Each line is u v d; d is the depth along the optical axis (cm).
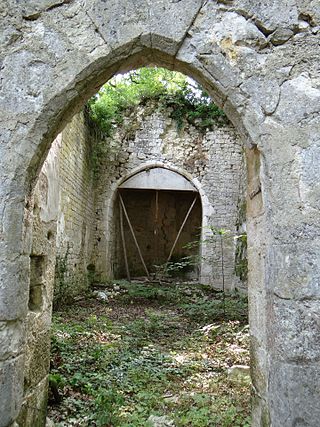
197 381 381
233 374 385
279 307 184
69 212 818
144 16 200
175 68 220
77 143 887
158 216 1341
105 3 201
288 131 193
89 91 213
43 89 196
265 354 203
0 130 194
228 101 203
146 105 1160
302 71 198
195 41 201
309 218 187
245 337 530
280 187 190
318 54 198
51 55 198
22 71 197
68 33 199
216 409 305
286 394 177
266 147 193
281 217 188
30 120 195
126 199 1336
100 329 576
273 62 198
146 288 962
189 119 1162
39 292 260
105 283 1060
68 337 491
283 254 186
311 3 201
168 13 201
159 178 1148
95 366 403
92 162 1081
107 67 205
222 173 1152
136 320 665
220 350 488
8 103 196
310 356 177
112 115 1140
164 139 1156
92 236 1099
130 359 438
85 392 335
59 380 324
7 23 200
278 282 185
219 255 1122
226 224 1136
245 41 200
